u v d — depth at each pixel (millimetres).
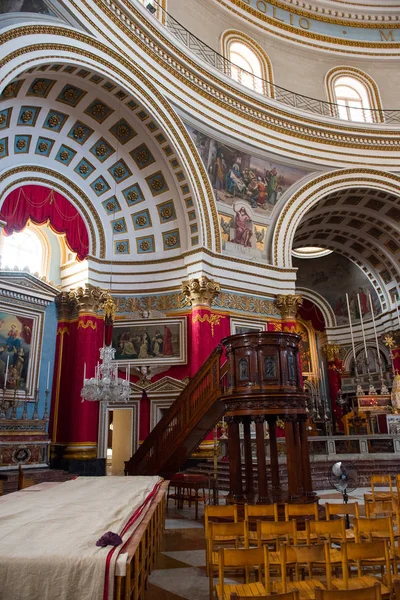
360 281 26688
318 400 26484
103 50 12922
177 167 15516
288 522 4824
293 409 7738
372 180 19781
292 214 18391
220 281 16031
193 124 15961
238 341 8188
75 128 14266
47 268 15625
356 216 22406
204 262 15508
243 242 17266
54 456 13891
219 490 12062
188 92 15789
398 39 22406
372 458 13492
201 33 17844
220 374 10305
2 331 13227
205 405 10273
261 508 5840
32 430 12172
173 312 15766
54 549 3420
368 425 18656
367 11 22047
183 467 14047
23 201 13695
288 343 8117
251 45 19859
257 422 7664
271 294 17266
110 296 15125
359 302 26859
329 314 28125
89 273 15234
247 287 16672
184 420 10625
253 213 17766
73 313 15203
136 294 16000
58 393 14406
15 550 3402
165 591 5062
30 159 13906
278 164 18500
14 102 12094
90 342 14656
